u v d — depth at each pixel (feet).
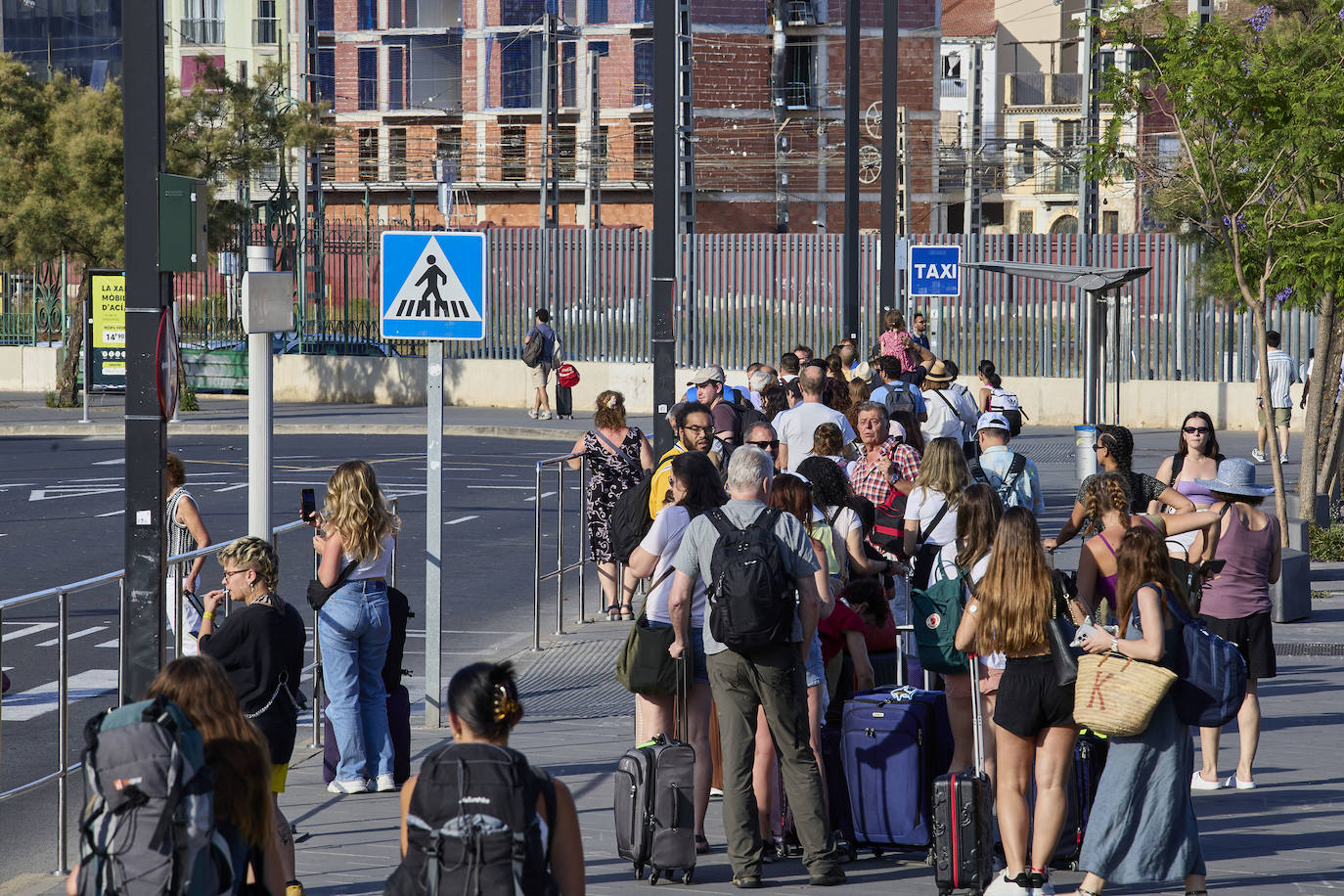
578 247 299.99
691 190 288.51
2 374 344.69
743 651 54.60
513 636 108.27
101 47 652.89
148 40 53.06
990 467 92.43
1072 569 125.90
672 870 56.39
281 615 54.03
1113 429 76.18
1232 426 253.85
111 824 33.42
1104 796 52.49
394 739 71.31
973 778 54.13
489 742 34.73
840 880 56.34
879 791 59.00
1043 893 53.93
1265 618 70.79
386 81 581.53
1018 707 53.06
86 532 152.35
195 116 304.91
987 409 165.37
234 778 35.42
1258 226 131.95
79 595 60.23
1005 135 640.58
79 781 60.64
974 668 56.95
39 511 167.43
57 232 281.74
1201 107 128.36
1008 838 53.88
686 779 56.03
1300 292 138.62
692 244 288.92
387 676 71.36
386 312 81.87
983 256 269.44
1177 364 257.55
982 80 652.07
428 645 83.30
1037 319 267.18
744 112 544.21
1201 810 66.90
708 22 537.65
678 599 57.00
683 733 59.57
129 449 53.88
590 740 78.69
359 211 586.04
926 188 559.38
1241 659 52.54
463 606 118.32
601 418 112.57
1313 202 134.41
